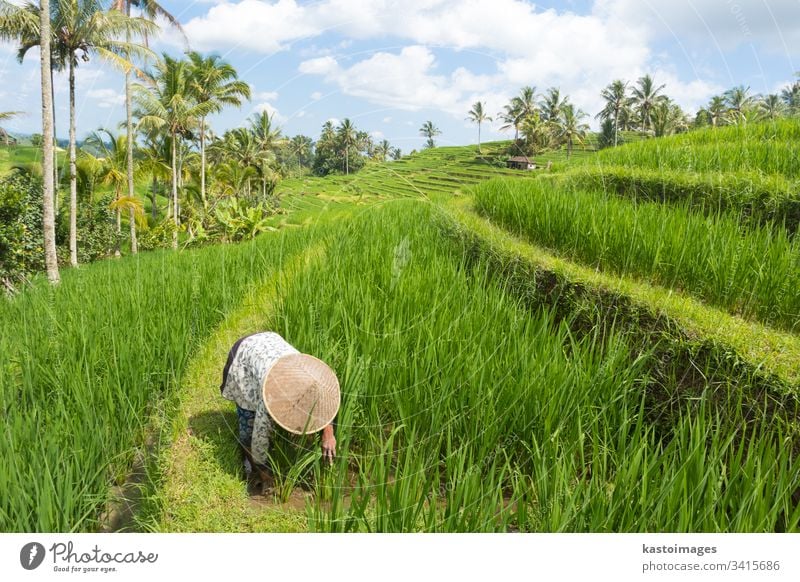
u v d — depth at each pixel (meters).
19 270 13.44
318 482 3.35
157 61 17.69
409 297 4.79
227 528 3.01
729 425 3.89
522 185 8.42
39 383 4.50
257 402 3.46
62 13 15.24
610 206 6.79
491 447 3.55
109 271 8.22
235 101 19.42
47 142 13.03
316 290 5.13
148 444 4.16
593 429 3.71
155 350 4.73
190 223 13.56
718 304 5.00
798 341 4.30
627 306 4.86
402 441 3.72
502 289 5.68
